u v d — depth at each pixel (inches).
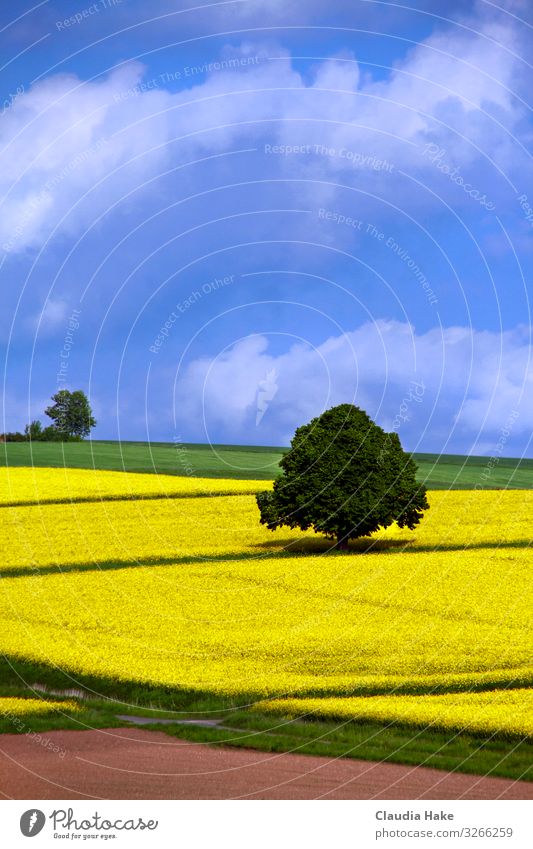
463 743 683.4
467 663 910.4
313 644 994.7
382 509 1626.5
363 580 1318.9
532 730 692.7
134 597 1240.8
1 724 753.0
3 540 1665.8
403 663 917.2
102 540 1678.2
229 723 765.3
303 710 771.4
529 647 966.4
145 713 813.2
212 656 962.7
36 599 1234.6
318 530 1633.9
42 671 939.3
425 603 1179.3
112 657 964.0
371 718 741.3
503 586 1268.5
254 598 1227.2
